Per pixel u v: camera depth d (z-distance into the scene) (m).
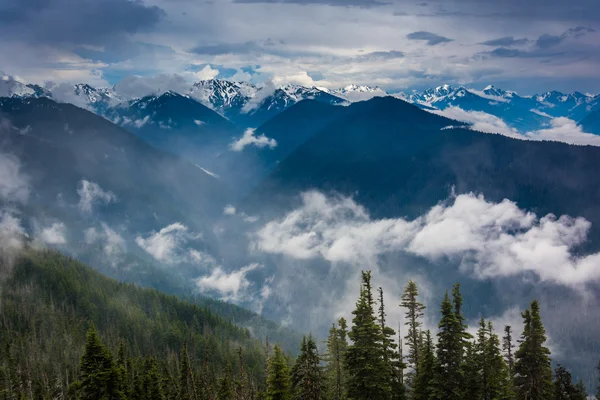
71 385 51.69
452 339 44.41
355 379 42.47
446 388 44.53
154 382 67.31
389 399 42.50
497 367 46.97
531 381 46.28
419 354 51.91
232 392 77.69
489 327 49.28
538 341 46.34
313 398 45.66
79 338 156.50
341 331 52.81
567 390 53.53
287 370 48.84
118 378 51.56
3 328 160.88
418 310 53.78
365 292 45.50
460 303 45.59
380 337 41.97
